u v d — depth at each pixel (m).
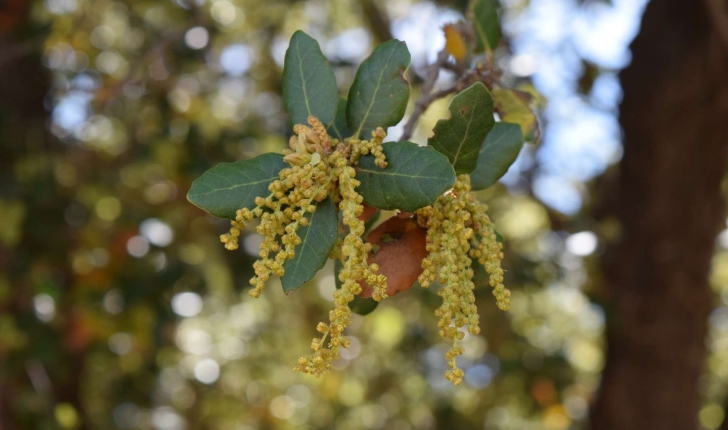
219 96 1.41
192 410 2.06
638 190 1.26
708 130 1.20
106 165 1.23
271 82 1.40
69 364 1.36
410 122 0.54
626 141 1.28
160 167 1.19
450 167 0.45
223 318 1.88
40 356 1.11
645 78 1.23
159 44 1.04
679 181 1.22
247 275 1.29
